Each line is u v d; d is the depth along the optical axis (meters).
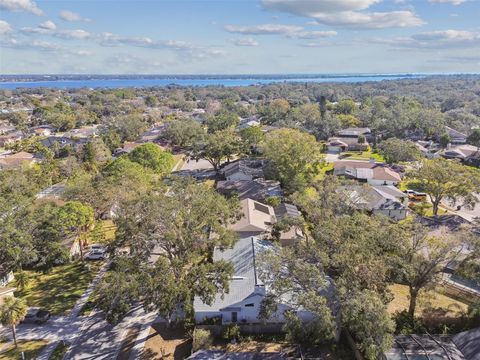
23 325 34.56
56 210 44.50
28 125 168.12
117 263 33.44
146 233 34.25
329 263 31.34
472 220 55.19
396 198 61.59
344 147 111.62
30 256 39.66
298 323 28.41
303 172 69.81
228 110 190.62
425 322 32.12
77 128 161.38
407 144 91.00
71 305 37.59
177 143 118.12
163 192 46.38
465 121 148.12
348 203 45.47
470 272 32.50
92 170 79.38
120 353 30.94
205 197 38.19
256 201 59.59
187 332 33.12
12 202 44.16
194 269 31.20
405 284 39.84
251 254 39.62
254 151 99.12
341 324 30.30
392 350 27.77
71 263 46.28
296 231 48.50
